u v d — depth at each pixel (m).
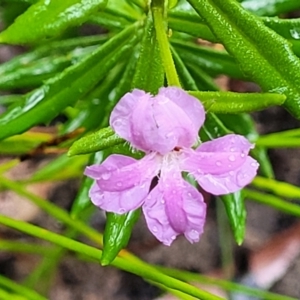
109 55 0.05
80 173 0.07
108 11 0.05
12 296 0.06
